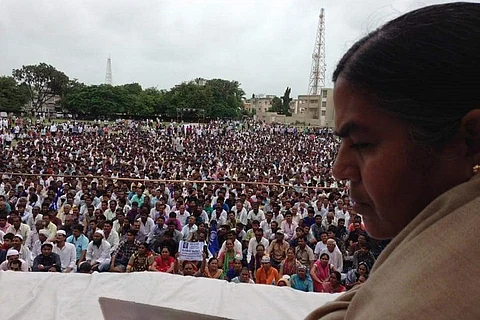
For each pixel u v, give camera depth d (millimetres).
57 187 11789
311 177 16984
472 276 396
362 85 516
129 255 7043
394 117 493
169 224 8141
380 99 498
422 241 460
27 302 2168
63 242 6980
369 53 524
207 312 2191
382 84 495
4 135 27188
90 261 7215
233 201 10812
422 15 532
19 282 2422
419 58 479
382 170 508
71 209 9328
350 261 7336
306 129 52312
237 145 31062
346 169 574
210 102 72875
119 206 9953
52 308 2135
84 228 8305
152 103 71625
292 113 91938
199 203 10172
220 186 13320
